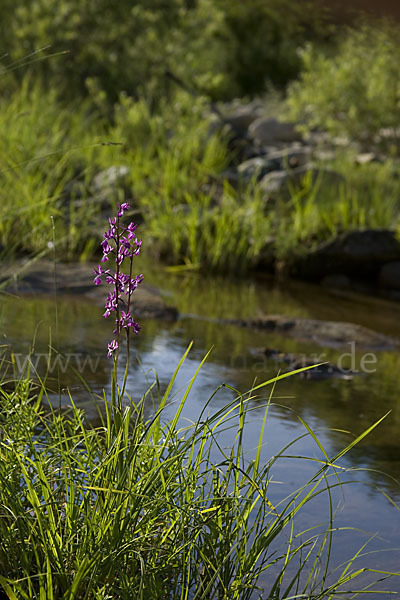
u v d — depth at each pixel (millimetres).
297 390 5688
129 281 3045
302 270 10391
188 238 10445
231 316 7895
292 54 23672
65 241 9297
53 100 14758
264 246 10664
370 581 3320
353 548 3576
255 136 17203
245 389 5574
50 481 3201
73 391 5086
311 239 10812
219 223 10367
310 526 3727
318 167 12430
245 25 23000
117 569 2867
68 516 2947
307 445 4676
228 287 9383
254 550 2998
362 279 10539
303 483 4168
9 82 16141
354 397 5633
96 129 14258
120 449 2953
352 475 4324
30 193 9672
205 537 3049
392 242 10398
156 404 5031
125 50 17766
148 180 12125
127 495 2805
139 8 18000
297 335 7328
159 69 18000
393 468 4438
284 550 3490
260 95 24172
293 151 14484
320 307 8758
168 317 7559
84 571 2650
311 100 15023
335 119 15211
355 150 14680
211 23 21281
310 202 11070
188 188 11812
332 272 10391
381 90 14312
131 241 3016
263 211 11555
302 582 3270
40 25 16984
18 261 8523
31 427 3473
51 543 2844
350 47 14586
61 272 8352
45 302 7359
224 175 12625
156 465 3131
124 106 15078
